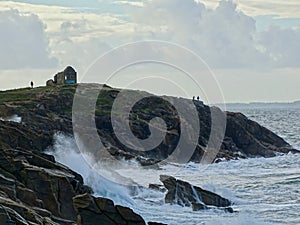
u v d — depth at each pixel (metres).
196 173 140.88
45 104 182.50
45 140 118.94
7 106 174.00
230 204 97.25
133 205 90.00
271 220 88.31
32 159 83.44
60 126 163.62
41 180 72.94
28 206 62.69
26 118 167.88
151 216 85.00
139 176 120.44
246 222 85.94
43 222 54.97
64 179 74.00
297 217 90.38
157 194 94.56
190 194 92.88
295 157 191.75
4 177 68.69
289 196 110.06
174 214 86.81
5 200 56.41
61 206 72.56
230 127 198.12
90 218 61.03
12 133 105.75
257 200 104.69
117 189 94.69
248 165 166.88
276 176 144.50
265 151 198.25
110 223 61.16
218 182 129.00
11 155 81.69
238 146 197.00
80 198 61.81
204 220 84.19
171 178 96.31
